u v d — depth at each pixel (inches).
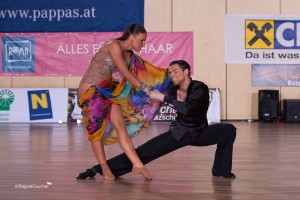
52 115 488.1
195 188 172.4
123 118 186.7
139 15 502.9
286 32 498.6
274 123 476.1
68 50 506.0
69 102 490.0
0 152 272.5
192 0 502.9
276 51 499.8
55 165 226.4
